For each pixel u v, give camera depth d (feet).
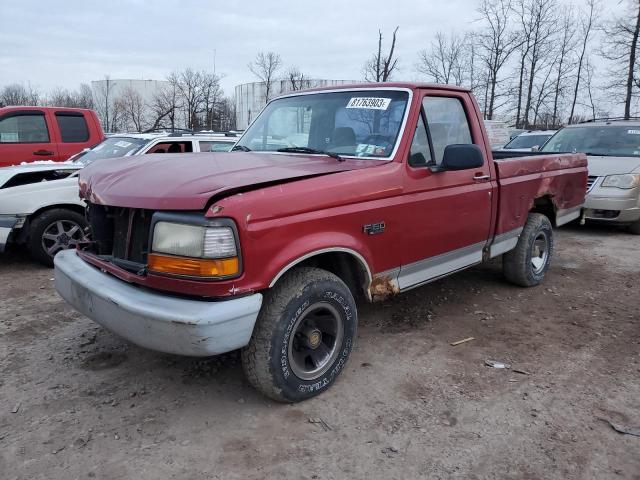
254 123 15.92
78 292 11.03
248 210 9.40
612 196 28.22
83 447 9.48
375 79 78.59
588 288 19.25
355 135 13.34
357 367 12.67
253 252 9.50
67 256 12.30
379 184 11.80
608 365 12.98
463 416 10.67
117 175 11.38
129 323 9.70
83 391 11.37
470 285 19.24
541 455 9.47
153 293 9.86
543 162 18.31
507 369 12.71
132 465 9.03
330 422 10.38
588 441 9.89
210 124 112.16
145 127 121.90
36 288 18.21
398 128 12.84
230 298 9.42
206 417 10.47
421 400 11.24
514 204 16.72
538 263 19.21
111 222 11.60
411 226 12.73
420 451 9.55
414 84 13.37
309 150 13.42
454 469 9.08
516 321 15.85
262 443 9.70
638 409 10.99
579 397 11.44
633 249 25.81
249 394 11.34
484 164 15.29
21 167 21.74
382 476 8.89
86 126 32.04
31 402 10.90
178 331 9.12
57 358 12.87
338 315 11.32
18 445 9.49
